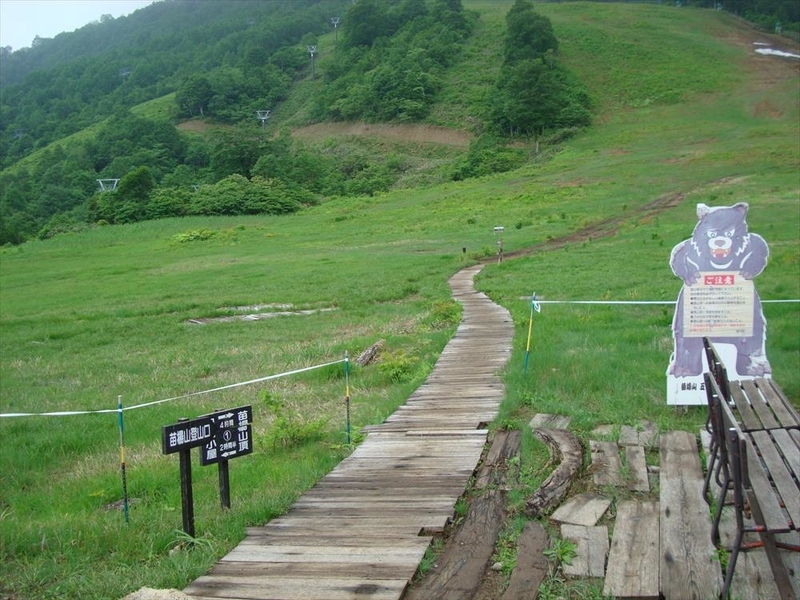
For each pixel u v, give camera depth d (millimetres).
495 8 173500
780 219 37750
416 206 65062
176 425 5922
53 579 5465
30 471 9875
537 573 4969
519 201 59531
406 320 20328
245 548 5586
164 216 73375
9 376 17297
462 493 6488
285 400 12141
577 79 115062
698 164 64812
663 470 6508
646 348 11820
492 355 13062
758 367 8211
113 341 21859
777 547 4352
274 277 34812
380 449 7988
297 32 192500
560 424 8094
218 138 106250
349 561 5223
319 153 112812
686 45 128250
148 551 5828
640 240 36375
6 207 106750
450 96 124312
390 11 164750
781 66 114812
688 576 4777
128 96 181375
